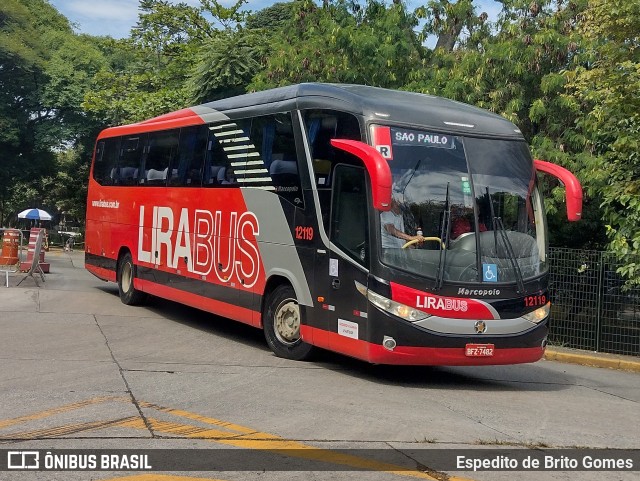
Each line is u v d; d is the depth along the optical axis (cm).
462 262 944
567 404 919
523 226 1000
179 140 1433
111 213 1725
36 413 730
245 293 1185
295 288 1062
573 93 1625
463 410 832
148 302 1633
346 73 2034
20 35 4669
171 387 866
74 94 4719
